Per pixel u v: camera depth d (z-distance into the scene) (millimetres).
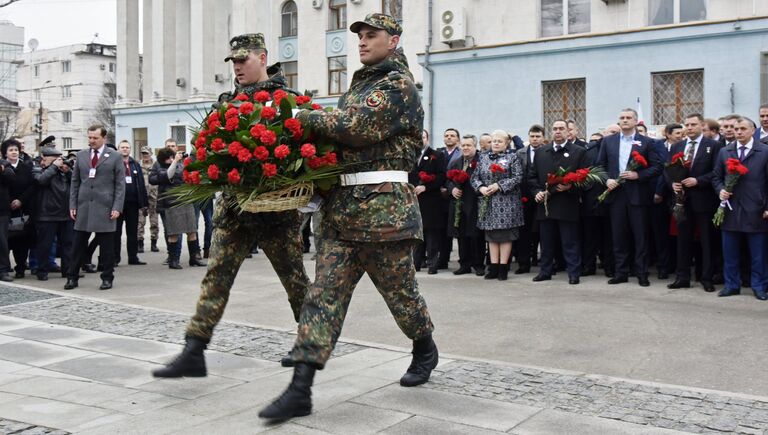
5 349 6020
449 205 10859
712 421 4180
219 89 32812
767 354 5898
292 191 4242
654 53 18688
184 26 34844
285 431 4012
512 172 9969
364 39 4457
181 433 3990
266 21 29656
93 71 77938
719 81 17844
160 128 34000
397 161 4355
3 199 10445
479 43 21594
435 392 4754
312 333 4230
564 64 20000
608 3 19578
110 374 5254
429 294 8914
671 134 10031
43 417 4293
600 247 10742
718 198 8883
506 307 8016
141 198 12328
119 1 35906
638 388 4848
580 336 6605
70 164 11242
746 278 9289
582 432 3998
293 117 4332
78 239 9672
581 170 9383
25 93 82500
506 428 4059
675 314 7531
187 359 4844
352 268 4387
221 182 4469
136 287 9875
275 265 5277
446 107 22047
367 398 4617
